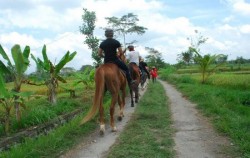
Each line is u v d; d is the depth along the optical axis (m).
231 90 12.47
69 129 6.20
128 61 10.07
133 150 4.98
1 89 5.91
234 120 6.46
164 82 25.86
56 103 9.12
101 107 6.19
